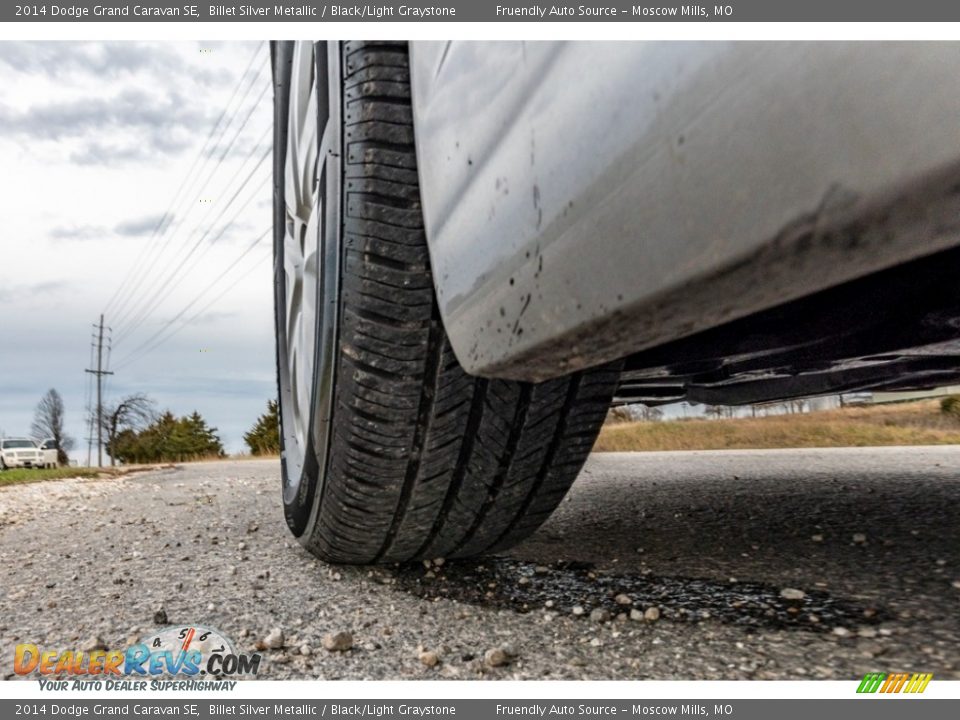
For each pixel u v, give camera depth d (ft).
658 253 2.06
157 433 138.21
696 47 1.90
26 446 83.25
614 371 4.54
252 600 5.26
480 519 5.10
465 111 3.11
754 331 4.29
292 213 7.61
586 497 9.82
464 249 3.15
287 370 8.39
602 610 4.65
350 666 3.96
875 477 10.39
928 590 4.73
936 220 1.57
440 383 4.33
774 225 1.74
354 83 4.28
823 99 1.63
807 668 3.62
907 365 6.48
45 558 7.55
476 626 4.54
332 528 5.33
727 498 9.07
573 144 2.35
